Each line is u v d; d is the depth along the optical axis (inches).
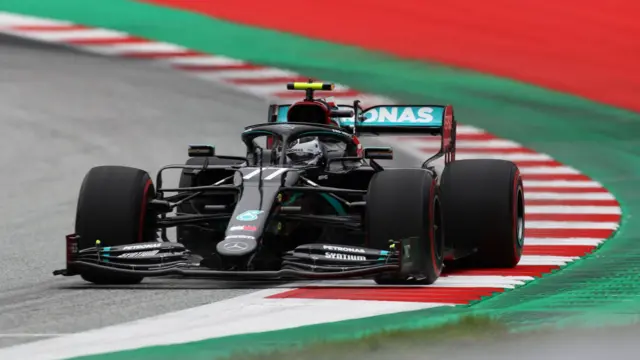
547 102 3484.3
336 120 1646.2
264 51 3754.9
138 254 1300.4
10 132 2807.6
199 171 1519.4
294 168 1385.3
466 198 1526.8
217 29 3956.7
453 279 1409.9
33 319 1102.4
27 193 2226.9
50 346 962.7
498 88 3572.8
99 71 3491.6
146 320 1087.6
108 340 985.5
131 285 1338.6
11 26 3912.4
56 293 1275.8
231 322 1071.6
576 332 987.3
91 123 2955.2
